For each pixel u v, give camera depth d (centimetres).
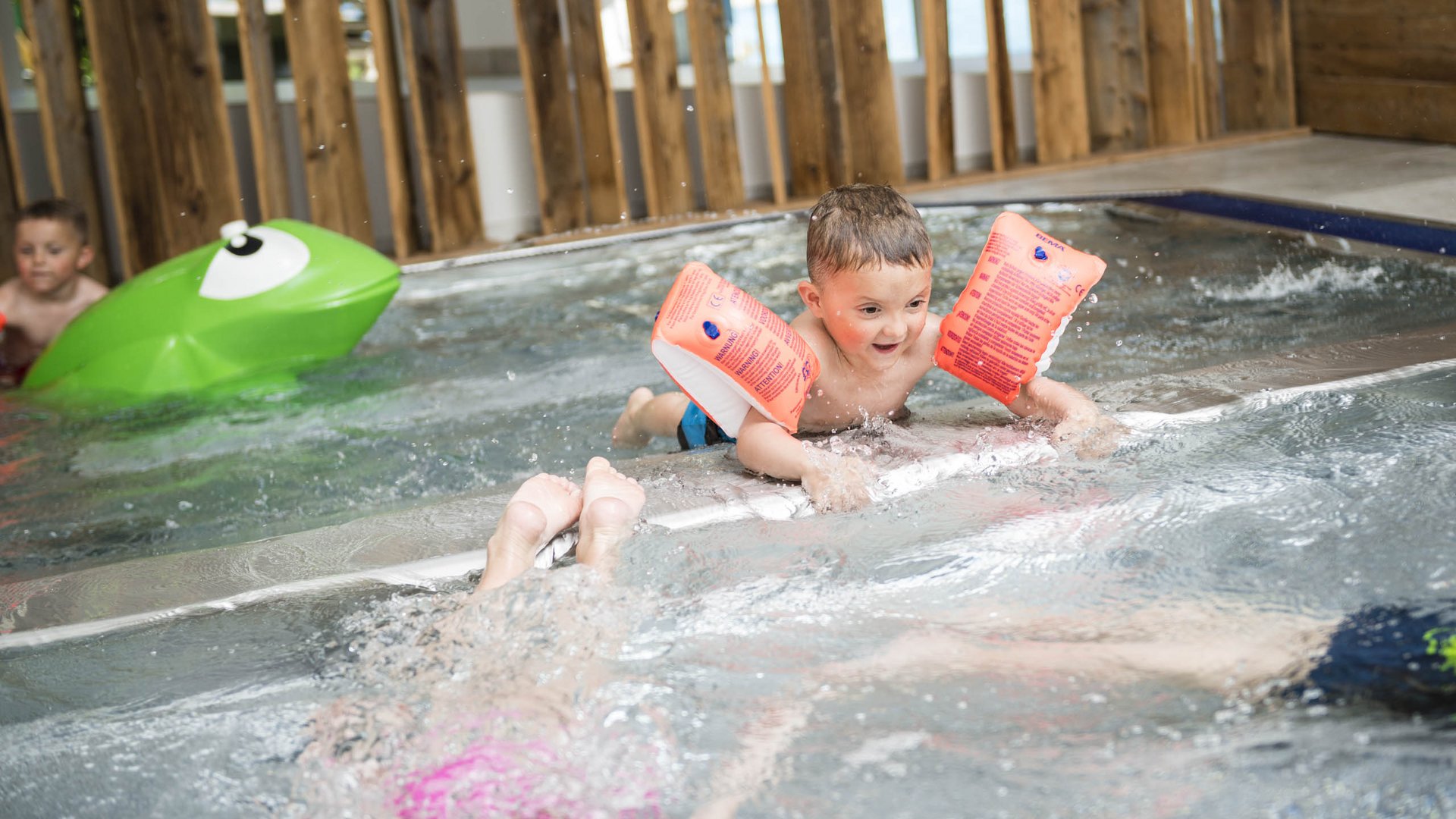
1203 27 577
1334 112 565
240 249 309
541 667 133
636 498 172
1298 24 576
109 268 491
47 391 303
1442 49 500
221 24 580
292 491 223
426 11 492
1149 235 386
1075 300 193
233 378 304
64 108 470
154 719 133
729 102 532
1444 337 219
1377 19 530
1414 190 401
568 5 509
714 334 183
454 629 143
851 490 172
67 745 130
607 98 519
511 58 595
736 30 606
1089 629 133
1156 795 104
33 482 237
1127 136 578
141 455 250
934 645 132
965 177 555
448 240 509
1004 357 193
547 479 176
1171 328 271
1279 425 182
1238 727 112
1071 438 184
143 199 483
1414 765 104
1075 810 103
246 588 161
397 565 165
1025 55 621
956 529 159
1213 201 418
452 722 125
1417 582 134
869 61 540
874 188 191
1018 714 118
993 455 181
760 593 146
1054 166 559
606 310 358
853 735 117
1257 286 302
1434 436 171
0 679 145
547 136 517
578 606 145
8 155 466
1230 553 145
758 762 114
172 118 477
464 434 250
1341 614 130
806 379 188
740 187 539
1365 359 210
